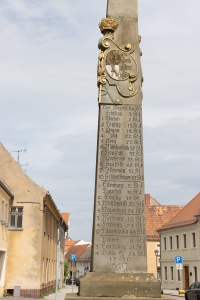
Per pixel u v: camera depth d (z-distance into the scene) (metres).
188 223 51.25
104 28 13.30
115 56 13.16
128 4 13.58
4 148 35.16
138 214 12.26
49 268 41.94
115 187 12.41
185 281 51.91
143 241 12.08
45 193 34.56
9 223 33.66
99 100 12.91
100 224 12.13
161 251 59.88
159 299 10.99
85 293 11.30
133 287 11.38
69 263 110.56
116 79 13.04
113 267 11.87
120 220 12.20
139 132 12.79
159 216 69.62
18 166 35.00
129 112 12.90
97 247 11.98
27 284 32.75
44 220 35.88
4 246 31.77
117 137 12.73
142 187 12.44
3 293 32.06
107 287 11.34
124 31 13.37
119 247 12.02
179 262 35.19
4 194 31.09
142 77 13.30
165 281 57.88
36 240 33.62
